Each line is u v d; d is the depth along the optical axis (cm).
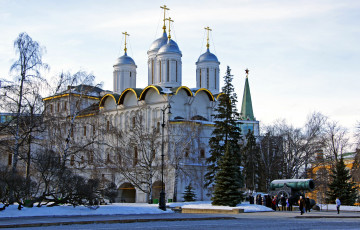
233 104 5631
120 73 8544
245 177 7656
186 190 6588
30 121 4038
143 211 3653
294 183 5150
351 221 2995
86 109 4734
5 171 3438
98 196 3697
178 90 7144
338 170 6234
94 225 2427
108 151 7231
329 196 6625
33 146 5106
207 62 8294
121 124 7500
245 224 2541
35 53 4103
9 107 3997
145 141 6075
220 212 4241
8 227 2253
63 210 3312
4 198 3322
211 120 7638
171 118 6988
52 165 3594
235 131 5666
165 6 8131
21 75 4044
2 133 4222
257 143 8269
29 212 3147
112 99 7725
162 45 8194
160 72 7744
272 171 7506
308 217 3459
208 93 7600
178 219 2905
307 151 7156
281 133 7650
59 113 4534
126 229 2089
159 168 6341
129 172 5978
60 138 4628
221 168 4706
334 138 7888
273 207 4734
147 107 7181
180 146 6019
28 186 3369
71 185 3453
